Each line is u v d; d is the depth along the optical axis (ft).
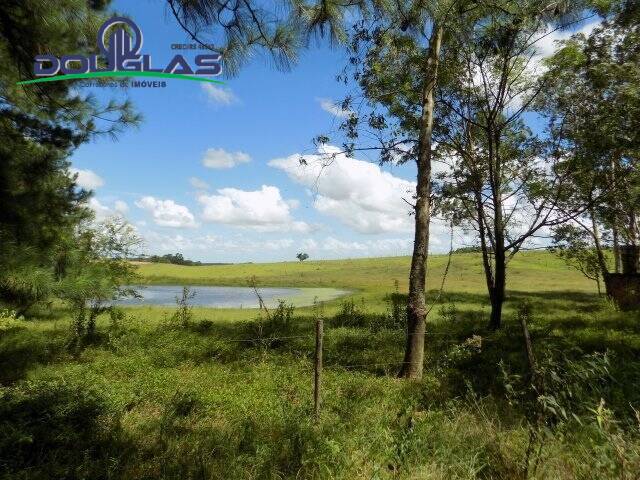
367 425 19.27
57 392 21.84
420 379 31.37
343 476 14.48
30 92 28.32
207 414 23.13
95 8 23.72
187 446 17.72
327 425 19.30
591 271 87.61
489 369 31.78
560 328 51.55
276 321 56.44
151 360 37.76
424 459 15.40
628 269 74.33
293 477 14.92
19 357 35.58
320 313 80.89
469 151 61.41
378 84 43.32
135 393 26.94
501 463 14.64
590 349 36.68
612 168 52.08
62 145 30.71
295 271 307.17
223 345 42.78
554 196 56.24
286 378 32.04
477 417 19.53
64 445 17.79
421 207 36.22
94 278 27.25
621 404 18.83
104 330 46.96
